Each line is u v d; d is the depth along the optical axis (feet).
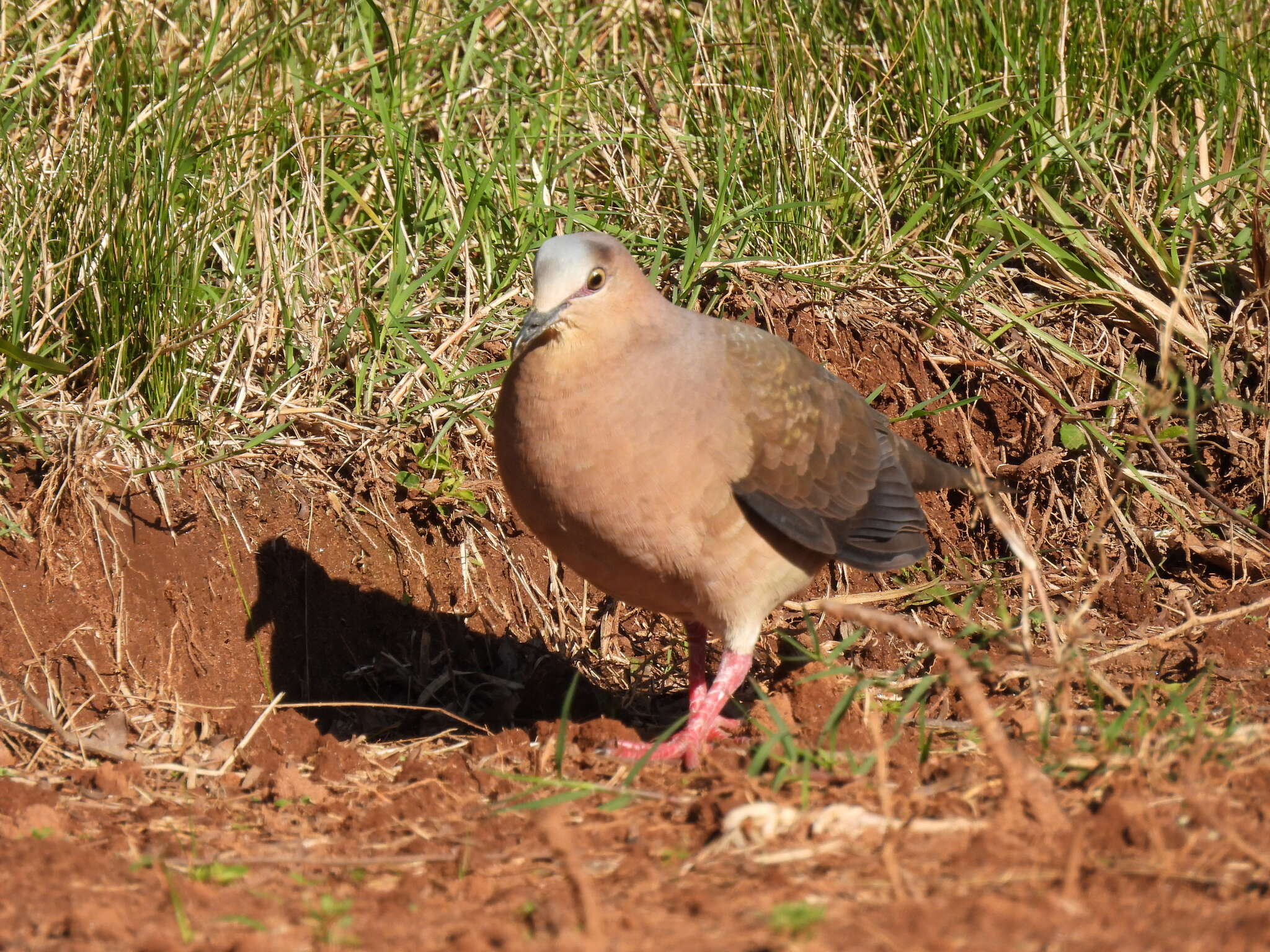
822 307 39.83
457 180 42.78
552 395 26.53
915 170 42.50
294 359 36.94
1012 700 28.91
